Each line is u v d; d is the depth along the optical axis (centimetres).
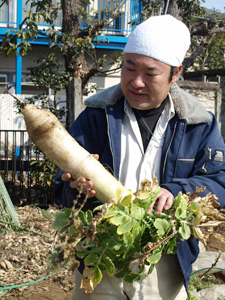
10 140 1399
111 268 182
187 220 192
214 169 222
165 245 196
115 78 1594
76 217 180
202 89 859
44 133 184
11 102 1431
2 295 435
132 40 207
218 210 208
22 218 672
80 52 829
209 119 227
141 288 218
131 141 226
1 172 934
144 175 225
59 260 175
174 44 207
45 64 996
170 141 222
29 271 491
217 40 1872
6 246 551
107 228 185
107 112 224
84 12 883
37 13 812
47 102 1007
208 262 479
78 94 701
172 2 940
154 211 197
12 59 1539
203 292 430
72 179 191
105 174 189
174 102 223
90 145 229
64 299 427
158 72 205
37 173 783
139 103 213
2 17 1483
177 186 205
